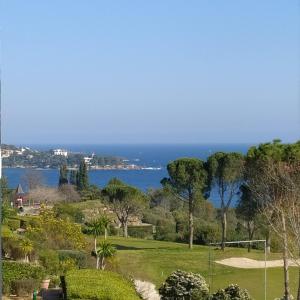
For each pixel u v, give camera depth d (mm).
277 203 32812
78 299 19156
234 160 47344
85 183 96625
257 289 33312
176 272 27641
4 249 28156
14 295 22844
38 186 96125
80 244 35375
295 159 38469
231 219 67062
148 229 65125
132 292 20906
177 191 50688
